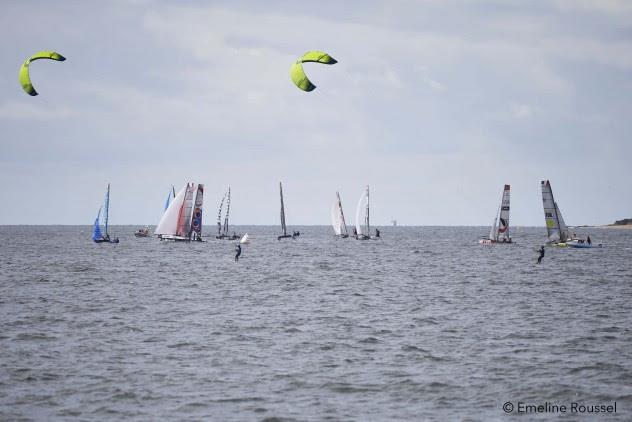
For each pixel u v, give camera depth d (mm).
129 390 96188
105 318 152500
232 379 101812
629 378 103500
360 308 172125
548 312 165250
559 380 102375
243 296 196625
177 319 151875
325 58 160750
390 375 104438
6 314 157500
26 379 100875
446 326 144750
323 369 107562
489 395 95562
